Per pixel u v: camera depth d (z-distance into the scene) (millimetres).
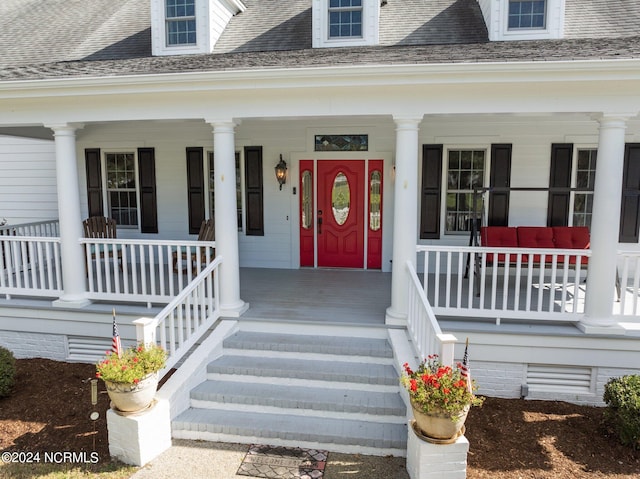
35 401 5285
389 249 8414
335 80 4965
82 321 6234
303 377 4883
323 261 8750
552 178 7719
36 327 6395
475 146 7902
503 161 7812
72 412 5051
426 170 8055
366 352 5082
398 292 5375
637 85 4703
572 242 7203
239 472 3963
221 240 5707
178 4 7082
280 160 8523
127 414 4094
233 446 4359
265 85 5094
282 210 8688
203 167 8773
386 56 5570
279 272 8414
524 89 4902
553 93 4887
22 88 5516
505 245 7164
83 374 6004
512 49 5555
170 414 4438
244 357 5297
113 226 8719
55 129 5934
